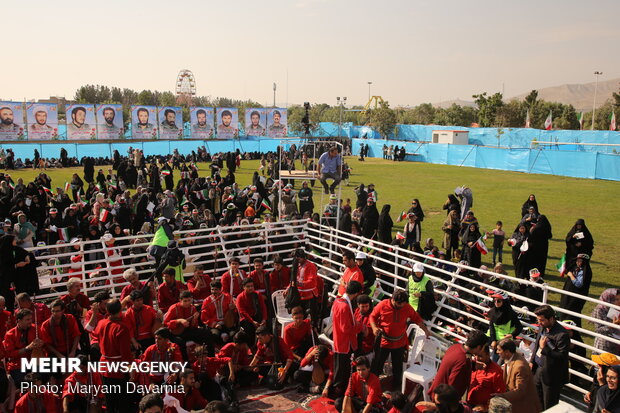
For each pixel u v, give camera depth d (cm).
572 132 5175
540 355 639
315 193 2727
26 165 4025
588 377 669
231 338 820
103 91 10412
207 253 1146
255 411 664
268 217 1455
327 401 688
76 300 826
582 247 1099
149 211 1546
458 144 5003
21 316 681
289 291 845
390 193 2742
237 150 4128
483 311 888
